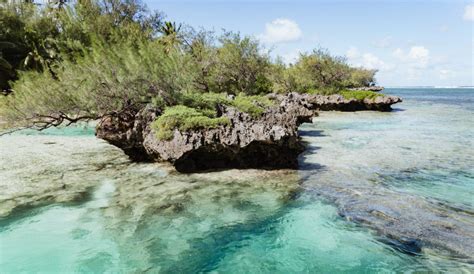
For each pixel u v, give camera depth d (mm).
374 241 7234
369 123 27078
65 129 22641
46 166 12922
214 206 9102
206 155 12250
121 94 13586
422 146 17156
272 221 8273
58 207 9023
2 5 33625
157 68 14234
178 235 7621
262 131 11836
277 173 11969
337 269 6320
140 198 9641
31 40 32375
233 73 30266
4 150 15719
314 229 7844
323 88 48656
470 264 6273
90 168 12711
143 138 12820
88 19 28000
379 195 9805
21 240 7379
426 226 7797
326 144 17703
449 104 52156
